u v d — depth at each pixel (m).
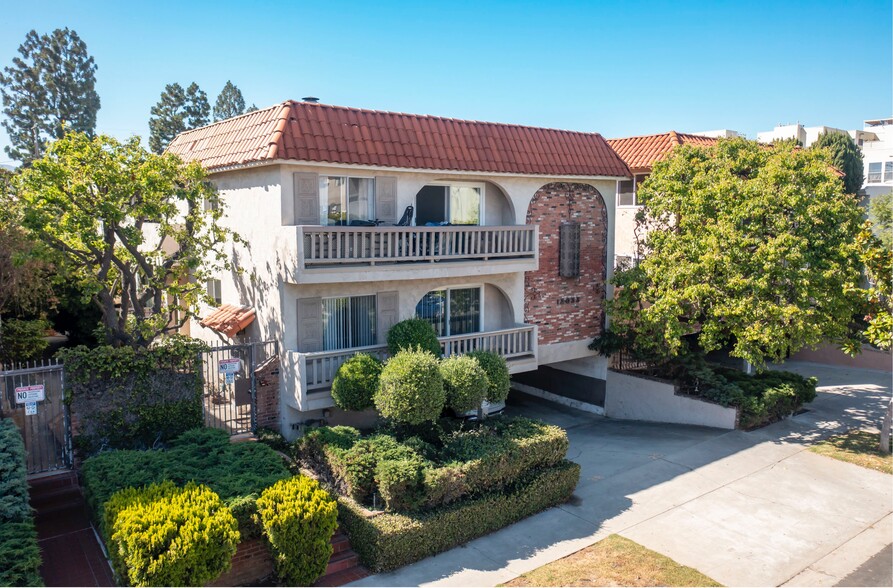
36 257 13.21
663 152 23.14
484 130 17.56
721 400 18.28
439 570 10.91
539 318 19.06
